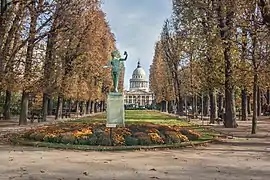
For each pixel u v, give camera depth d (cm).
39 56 3878
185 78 6116
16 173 1286
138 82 18938
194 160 1634
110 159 1638
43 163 1508
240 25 2462
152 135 2156
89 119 5306
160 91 9819
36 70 3781
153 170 1380
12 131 3056
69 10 3528
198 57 4075
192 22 3669
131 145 2062
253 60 2900
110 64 2762
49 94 4697
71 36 4331
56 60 4444
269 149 2053
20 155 1725
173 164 1521
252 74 3053
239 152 1919
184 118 6084
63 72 4722
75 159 1625
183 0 3603
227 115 3806
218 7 2767
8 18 3066
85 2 4319
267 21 2191
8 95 5112
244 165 1519
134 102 17962
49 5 3388
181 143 2167
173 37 6650
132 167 1439
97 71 5834
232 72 3444
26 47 3641
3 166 1424
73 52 4900
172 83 8419
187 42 4250
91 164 1499
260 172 1370
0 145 2112
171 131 2309
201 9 3191
